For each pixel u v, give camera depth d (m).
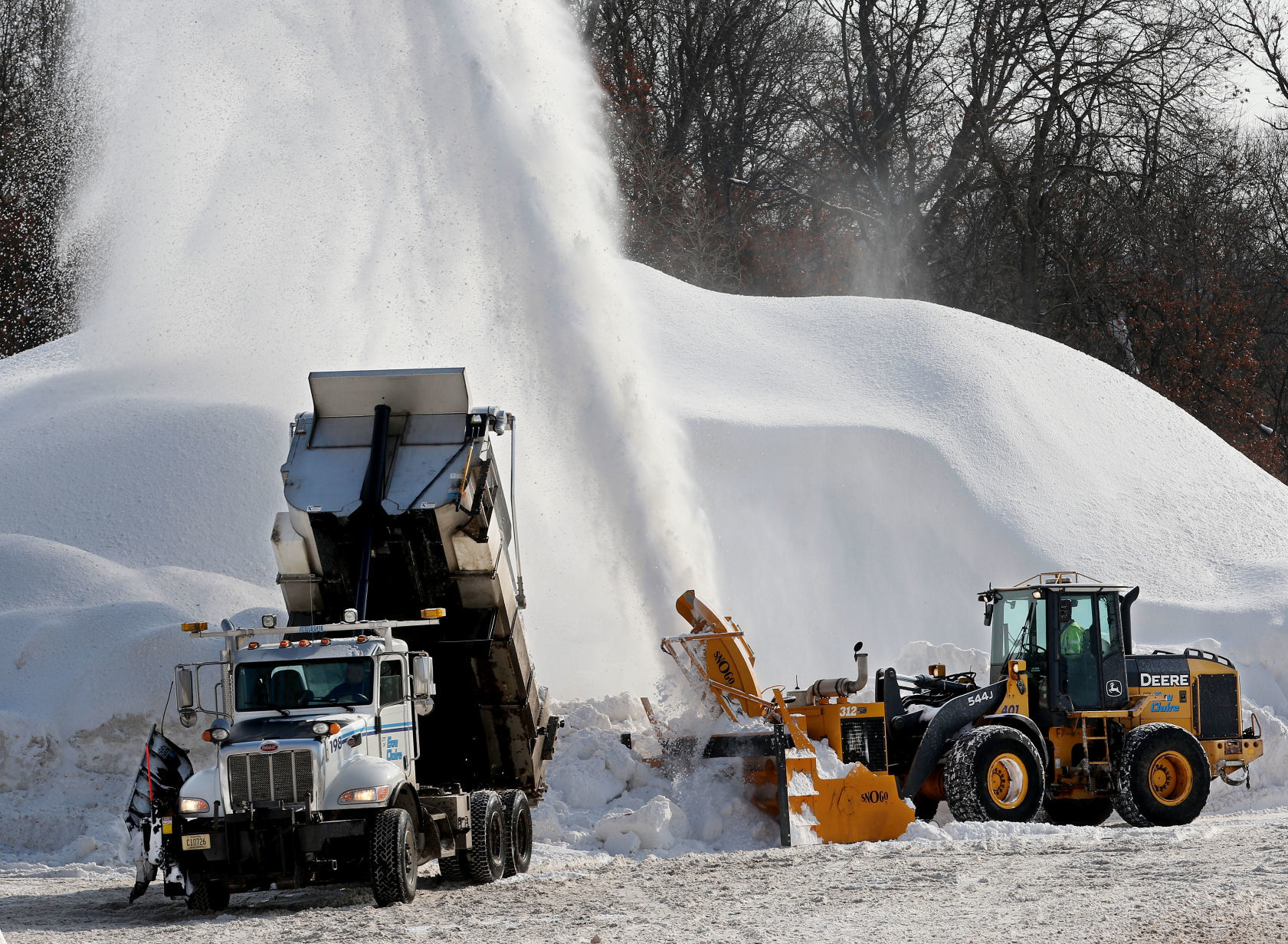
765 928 30.95
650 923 32.09
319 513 42.72
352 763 37.50
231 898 40.53
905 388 100.56
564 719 56.47
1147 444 103.38
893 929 30.28
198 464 81.31
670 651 50.62
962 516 88.00
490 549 43.19
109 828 50.62
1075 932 29.33
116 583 68.81
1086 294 186.50
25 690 57.78
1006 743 49.09
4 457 83.88
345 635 41.16
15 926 35.03
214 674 56.59
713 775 49.03
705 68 196.00
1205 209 186.38
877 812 46.62
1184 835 45.41
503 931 31.66
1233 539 93.88
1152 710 54.00
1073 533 89.44
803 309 115.38
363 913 35.16
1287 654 77.62
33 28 147.12
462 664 44.75
